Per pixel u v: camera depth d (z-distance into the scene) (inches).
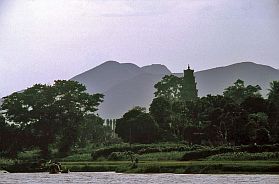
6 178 7209.6
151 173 7308.1
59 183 6141.7
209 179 5959.6
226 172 6771.7
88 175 7406.5
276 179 5728.3
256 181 5546.3
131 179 6323.8
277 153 7598.4
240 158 7701.8
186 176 6530.5
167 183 5620.1
